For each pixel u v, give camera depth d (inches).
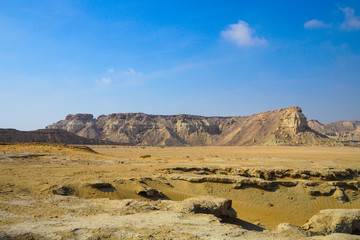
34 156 1676.9
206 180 1354.6
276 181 1434.5
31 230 509.4
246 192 1338.6
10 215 606.5
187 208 743.7
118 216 647.8
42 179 1065.5
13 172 1185.4
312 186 1457.9
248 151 4077.3
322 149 4724.4
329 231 840.9
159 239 493.7
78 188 1003.3
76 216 637.3
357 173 1764.3
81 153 2098.9
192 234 527.2
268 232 646.5
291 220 1205.1
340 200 1416.1
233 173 1572.3
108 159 1913.1
